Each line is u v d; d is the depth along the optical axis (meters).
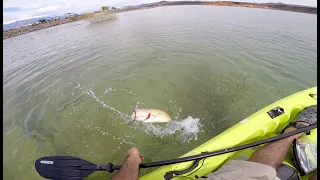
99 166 1.22
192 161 1.30
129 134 1.91
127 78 2.80
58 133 1.98
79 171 1.22
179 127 1.95
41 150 1.81
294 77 2.63
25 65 3.50
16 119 2.22
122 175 1.14
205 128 1.94
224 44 3.76
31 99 2.53
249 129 1.51
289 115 1.63
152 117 2.02
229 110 2.14
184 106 2.23
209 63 3.08
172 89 2.52
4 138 1.97
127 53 3.60
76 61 3.44
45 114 2.24
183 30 4.82
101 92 2.54
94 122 2.08
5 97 2.62
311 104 1.69
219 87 2.51
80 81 2.80
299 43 3.68
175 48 3.70
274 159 1.21
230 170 1.14
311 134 1.36
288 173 1.20
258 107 2.15
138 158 1.23
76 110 2.26
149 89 2.55
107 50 3.83
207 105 2.23
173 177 1.24
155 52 3.58
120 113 2.19
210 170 1.31
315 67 2.84
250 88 2.46
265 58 3.14
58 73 3.07
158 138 1.85
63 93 2.57
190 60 3.21
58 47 4.23
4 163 1.71
